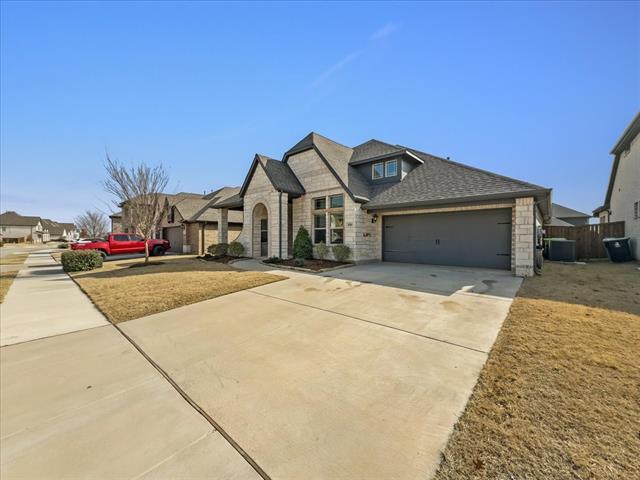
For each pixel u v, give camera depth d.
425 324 4.91
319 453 2.16
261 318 5.48
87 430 2.48
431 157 14.40
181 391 3.10
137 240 19.98
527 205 9.03
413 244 12.59
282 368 3.56
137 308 6.23
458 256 11.38
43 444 2.31
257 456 2.14
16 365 3.76
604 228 14.60
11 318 5.74
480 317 5.16
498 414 2.50
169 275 10.16
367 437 2.32
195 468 2.04
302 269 10.98
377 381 3.20
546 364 3.35
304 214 14.76
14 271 13.10
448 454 2.09
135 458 2.15
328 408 2.73
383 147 15.39
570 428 2.29
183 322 5.38
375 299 6.53
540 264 10.74
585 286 7.40
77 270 12.44
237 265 13.00
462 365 3.48
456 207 10.84
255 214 15.91
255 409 2.75
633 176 13.28
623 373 3.10
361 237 12.67
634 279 8.30
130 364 3.76
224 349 4.17
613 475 1.83
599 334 4.17
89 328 5.15
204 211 23.41
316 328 4.89
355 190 12.89
